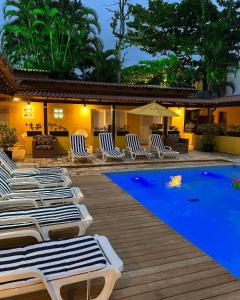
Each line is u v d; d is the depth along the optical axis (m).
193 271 3.52
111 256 2.83
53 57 25.73
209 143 15.45
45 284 2.34
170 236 4.54
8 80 8.59
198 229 5.92
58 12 25.67
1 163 6.94
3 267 2.48
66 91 18.02
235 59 26.31
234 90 25.88
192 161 12.40
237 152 14.19
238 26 25.80
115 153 11.91
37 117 16.50
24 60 25.78
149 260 3.77
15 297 2.89
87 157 11.24
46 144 12.44
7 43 25.48
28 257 2.66
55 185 6.19
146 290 3.12
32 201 4.51
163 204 7.53
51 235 4.34
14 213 4.04
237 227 6.02
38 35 25.20
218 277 3.41
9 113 15.97
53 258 2.67
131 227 4.88
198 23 27.86
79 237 3.09
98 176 9.07
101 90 18.72
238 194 8.47
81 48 26.70
